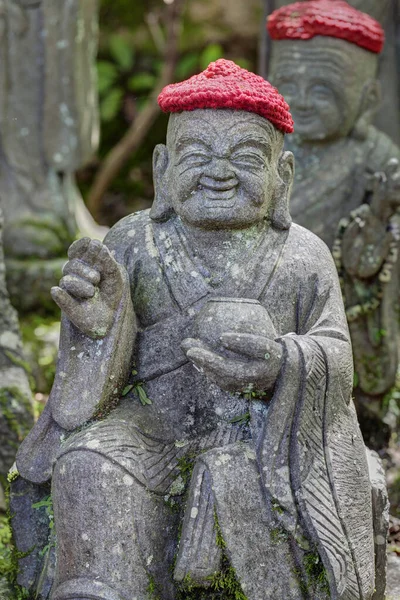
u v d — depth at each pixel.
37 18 5.98
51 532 3.54
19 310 6.01
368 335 5.32
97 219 8.55
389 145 5.62
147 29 8.97
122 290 3.46
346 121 5.50
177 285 3.57
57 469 3.30
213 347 3.34
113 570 3.22
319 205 5.46
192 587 3.32
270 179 3.56
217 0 8.96
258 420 3.41
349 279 5.27
